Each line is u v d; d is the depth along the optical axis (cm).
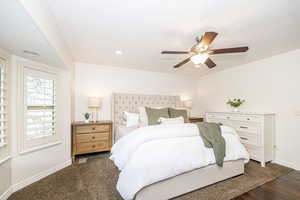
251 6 149
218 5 148
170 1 142
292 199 177
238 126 323
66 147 268
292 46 251
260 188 199
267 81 309
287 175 237
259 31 200
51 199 173
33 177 210
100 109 371
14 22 112
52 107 243
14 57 191
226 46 250
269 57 305
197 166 186
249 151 298
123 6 150
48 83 236
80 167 262
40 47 165
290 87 273
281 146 284
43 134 224
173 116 354
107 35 213
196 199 175
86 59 329
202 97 490
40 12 122
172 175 168
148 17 169
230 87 394
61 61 218
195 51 195
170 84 466
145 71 429
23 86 199
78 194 183
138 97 400
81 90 353
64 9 153
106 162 286
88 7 151
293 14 162
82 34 209
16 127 191
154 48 262
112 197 178
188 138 198
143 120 333
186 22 179
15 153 189
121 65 379
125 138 216
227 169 217
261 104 320
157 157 168
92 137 306
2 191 169
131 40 230
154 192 162
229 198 178
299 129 260
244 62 342
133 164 158
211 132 214
